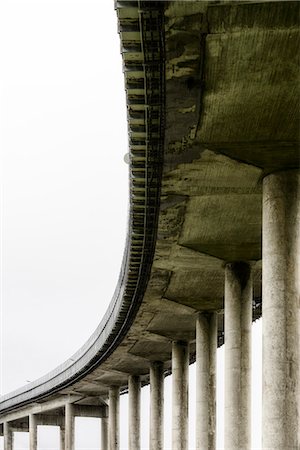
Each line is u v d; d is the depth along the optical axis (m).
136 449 70.12
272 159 25.02
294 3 17.39
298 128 22.98
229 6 17.64
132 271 38.88
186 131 23.42
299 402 24.55
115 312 49.28
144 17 18.39
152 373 64.12
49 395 88.00
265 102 21.48
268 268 25.47
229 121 22.69
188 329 52.69
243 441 34.69
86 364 65.88
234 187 27.38
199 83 20.75
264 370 25.14
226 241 33.56
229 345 35.78
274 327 24.94
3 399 104.88
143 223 31.75
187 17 18.17
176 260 36.53
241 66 19.89
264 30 18.41
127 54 20.02
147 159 25.52
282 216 25.39
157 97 21.70
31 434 99.31
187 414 54.25
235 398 35.16
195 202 28.92
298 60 19.53
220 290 42.38
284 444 24.09
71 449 88.06
